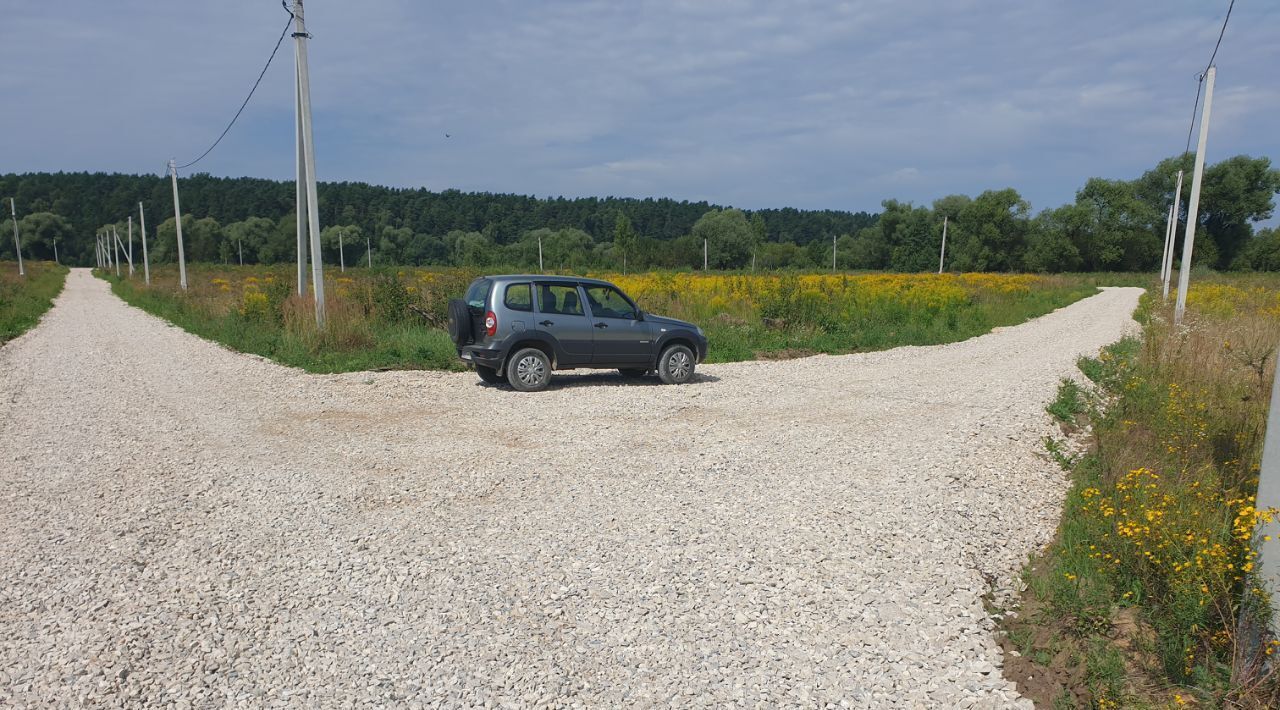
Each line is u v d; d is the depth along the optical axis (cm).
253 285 3450
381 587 428
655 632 380
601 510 559
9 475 640
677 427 840
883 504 568
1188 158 8188
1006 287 3828
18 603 405
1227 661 341
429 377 1199
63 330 2017
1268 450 321
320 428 835
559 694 326
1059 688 339
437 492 602
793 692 330
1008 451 728
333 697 322
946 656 362
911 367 1378
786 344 1647
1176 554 392
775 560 466
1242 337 1192
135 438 779
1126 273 8125
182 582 432
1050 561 474
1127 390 890
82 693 323
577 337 1104
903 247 9362
